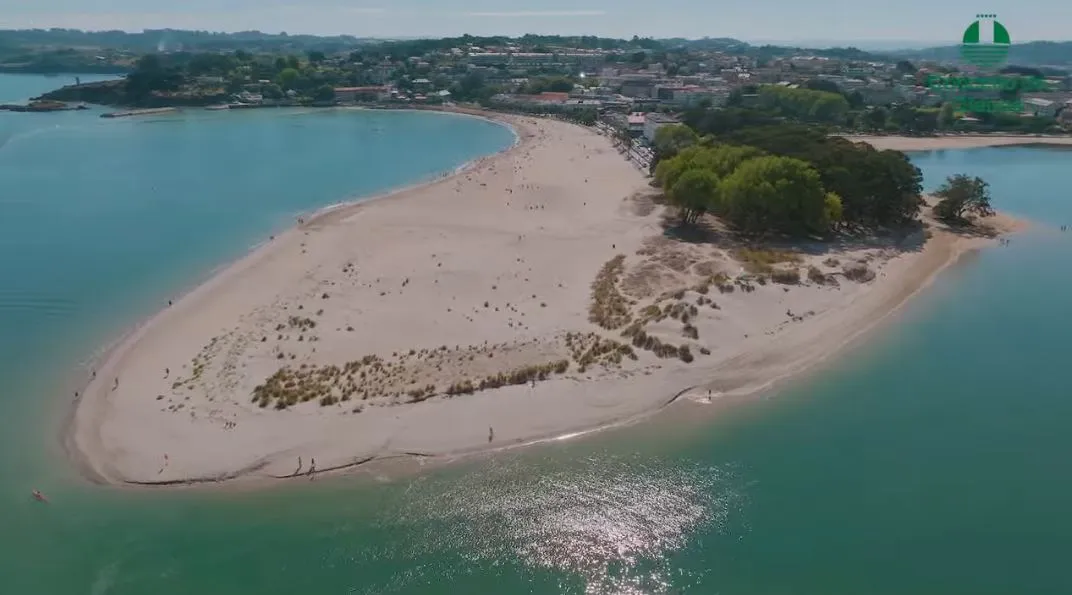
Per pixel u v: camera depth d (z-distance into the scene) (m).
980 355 79.25
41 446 60.97
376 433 61.25
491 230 121.38
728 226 122.06
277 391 66.69
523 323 82.81
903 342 82.50
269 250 111.31
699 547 50.12
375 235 117.75
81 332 84.00
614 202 141.12
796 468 58.44
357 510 53.19
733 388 70.81
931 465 59.00
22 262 108.00
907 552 49.47
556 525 52.19
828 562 48.69
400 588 46.44
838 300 92.12
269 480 56.09
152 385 69.38
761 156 127.38
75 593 45.81
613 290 91.31
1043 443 62.22
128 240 119.62
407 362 72.44
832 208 116.56
